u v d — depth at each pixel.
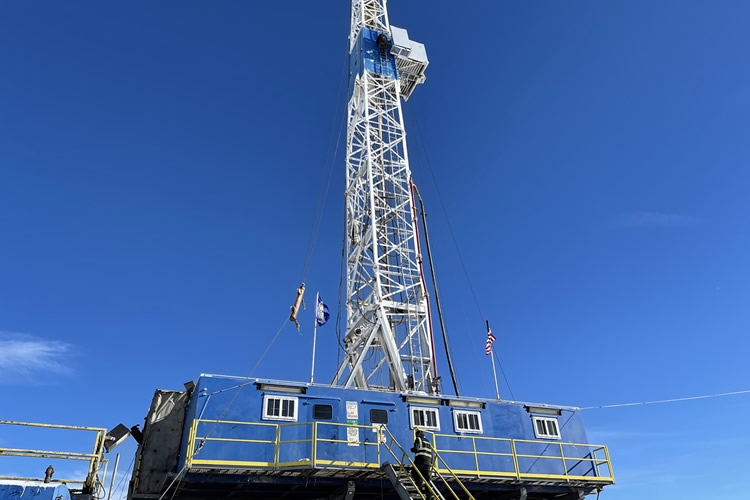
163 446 22.22
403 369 27.73
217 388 21.28
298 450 20.84
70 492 16.94
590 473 24.45
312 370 23.97
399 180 35.91
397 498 22.48
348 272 34.44
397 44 41.19
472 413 24.30
